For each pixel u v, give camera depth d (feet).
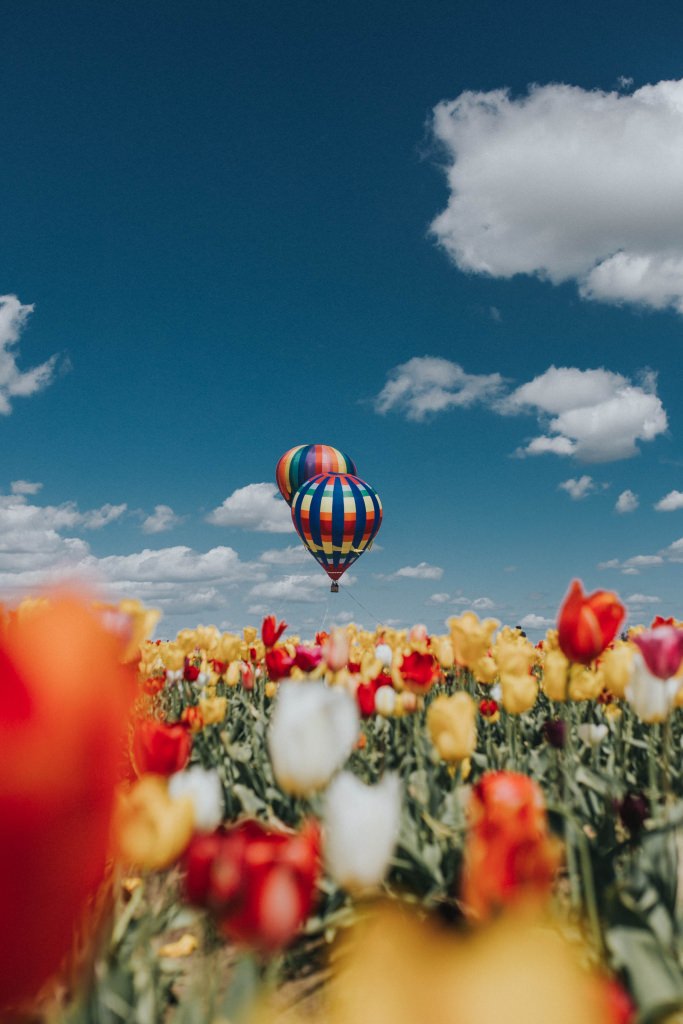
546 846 4.65
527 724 19.35
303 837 5.33
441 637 21.39
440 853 9.98
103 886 6.64
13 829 1.73
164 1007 7.65
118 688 1.91
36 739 1.76
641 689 10.89
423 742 14.24
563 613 10.98
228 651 25.18
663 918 8.34
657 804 11.23
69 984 6.16
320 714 7.24
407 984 1.65
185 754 8.52
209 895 4.95
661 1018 6.10
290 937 5.02
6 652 1.80
